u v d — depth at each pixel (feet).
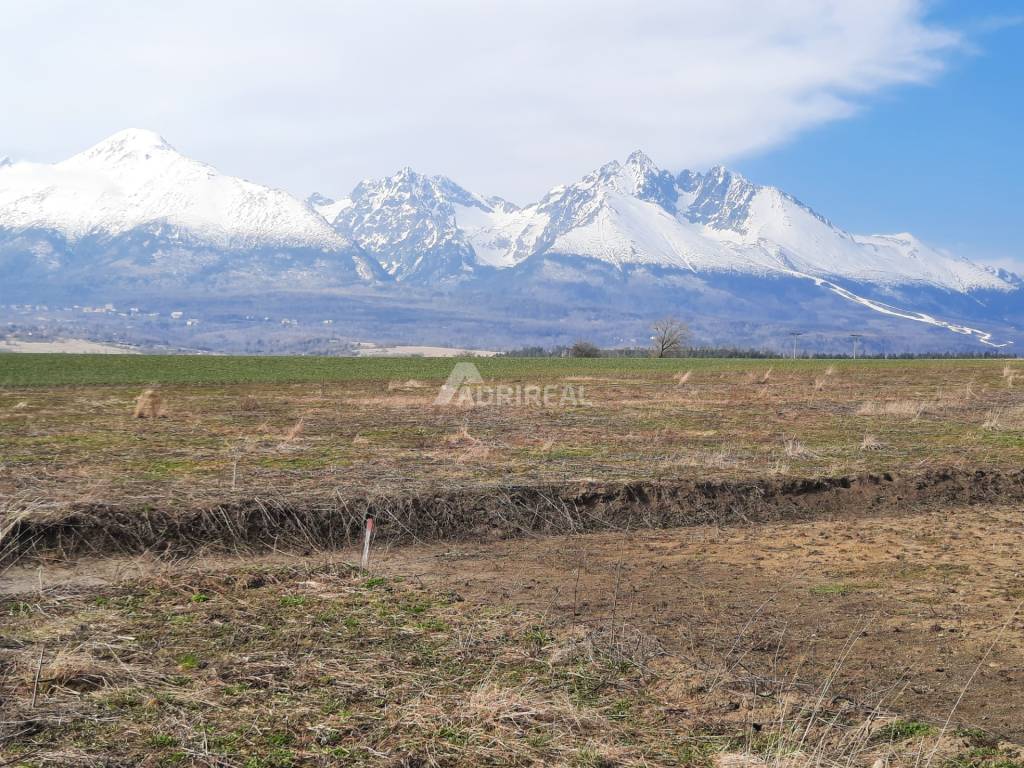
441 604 31.68
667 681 25.39
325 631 28.40
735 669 26.96
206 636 27.68
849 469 58.34
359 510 44.88
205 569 35.81
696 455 64.13
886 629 31.32
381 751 20.76
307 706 22.99
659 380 162.71
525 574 38.14
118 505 41.22
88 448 62.39
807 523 49.88
